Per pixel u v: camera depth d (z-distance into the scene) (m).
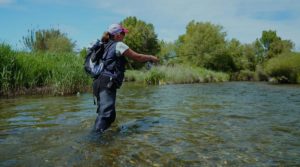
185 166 3.27
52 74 11.29
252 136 4.58
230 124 5.48
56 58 13.02
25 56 11.48
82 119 5.68
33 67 11.10
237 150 3.85
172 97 10.50
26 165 3.22
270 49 60.56
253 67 55.56
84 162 3.32
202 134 4.67
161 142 4.16
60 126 5.05
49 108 7.10
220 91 14.16
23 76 10.66
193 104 8.42
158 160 3.43
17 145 3.92
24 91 10.50
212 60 47.78
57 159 3.40
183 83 24.72
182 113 6.70
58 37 26.14
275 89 16.66
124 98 9.94
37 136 4.38
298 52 30.31
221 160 3.47
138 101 9.03
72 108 7.11
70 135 4.45
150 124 5.39
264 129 5.08
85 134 4.51
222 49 47.94
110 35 4.84
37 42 25.30
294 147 4.00
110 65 4.67
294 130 5.01
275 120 5.93
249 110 7.31
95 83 4.75
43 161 3.34
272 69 30.73
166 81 23.20
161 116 6.25
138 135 4.53
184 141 4.23
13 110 6.80
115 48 4.68
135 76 25.91
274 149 3.91
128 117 6.07
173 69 25.69
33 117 5.90
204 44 47.84
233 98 10.42
